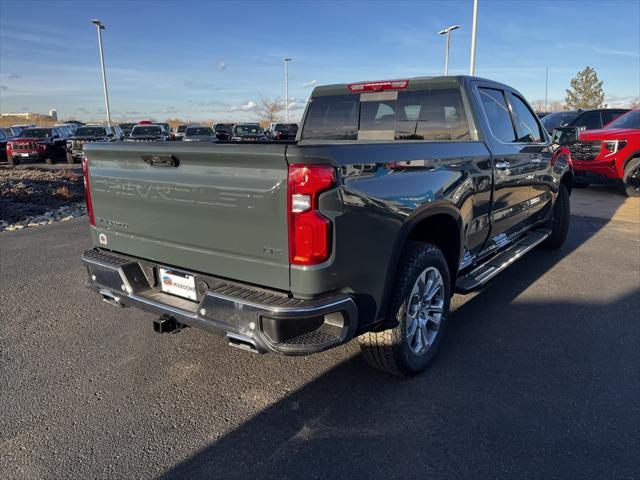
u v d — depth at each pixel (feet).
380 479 8.06
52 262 20.59
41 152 69.56
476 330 13.70
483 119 13.87
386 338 10.27
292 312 8.09
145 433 9.32
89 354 12.44
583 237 24.94
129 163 10.41
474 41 73.97
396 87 14.93
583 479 7.97
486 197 13.48
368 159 9.01
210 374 11.47
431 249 10.91
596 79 201.57
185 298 10.11
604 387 10.71
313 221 8.07
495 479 8.02
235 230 8.89
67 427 9.51
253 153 8.25
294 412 9.96
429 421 9.58
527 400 10.24
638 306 15.38
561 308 15.26
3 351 12.59
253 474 8.22
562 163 20.08
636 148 36.65
